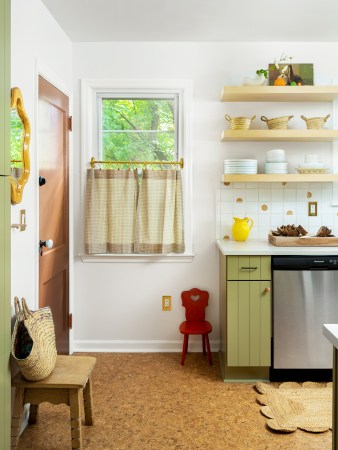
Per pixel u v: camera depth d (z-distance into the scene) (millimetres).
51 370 2221
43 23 2881
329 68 3643
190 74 3668
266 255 3053
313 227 3725
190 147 3682
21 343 2221
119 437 2391
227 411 2686
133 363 3477
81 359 2420
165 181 3633
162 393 2932
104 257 3707
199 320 3668
